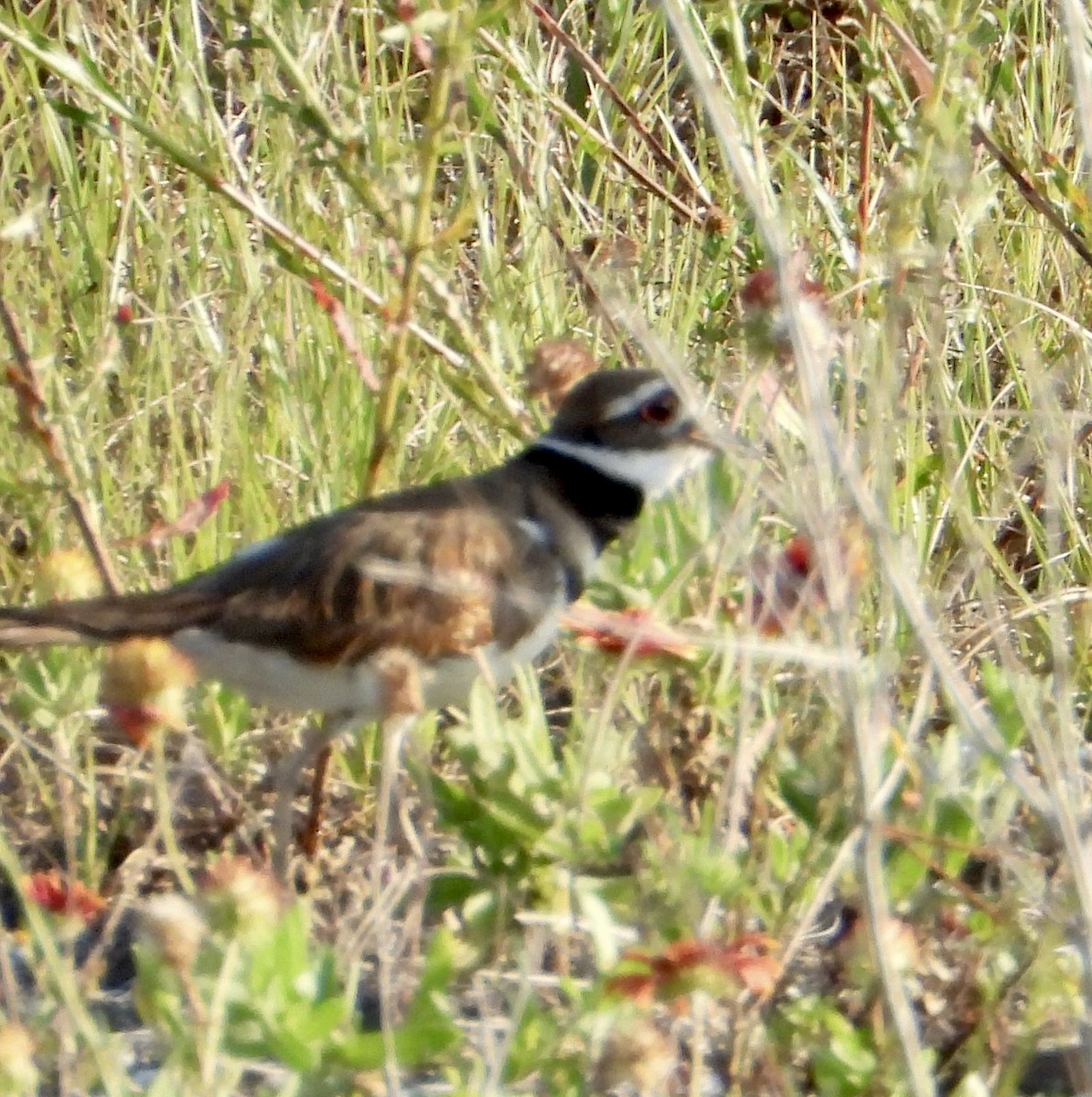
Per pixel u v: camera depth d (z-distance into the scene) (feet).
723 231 38.04
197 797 29.58
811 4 46.88
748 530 28.04
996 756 20.63
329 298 31.32
